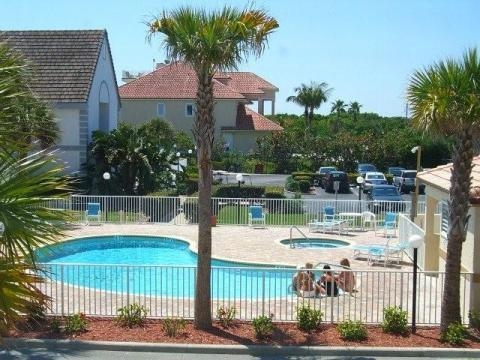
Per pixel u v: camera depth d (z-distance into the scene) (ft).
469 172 41.70
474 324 44.37
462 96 39.88
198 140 43.01
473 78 40.88
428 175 63.67
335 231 87.25
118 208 92.07
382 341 41.96
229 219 92.63
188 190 117.80
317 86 302.66
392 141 187.62
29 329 42.78
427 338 42.55
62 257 76.95
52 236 20.33
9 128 20.30
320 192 151.12
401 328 43.47
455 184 41.78
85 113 113.80
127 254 79.05
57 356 39.45
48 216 20.03
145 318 45.73
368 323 45.47
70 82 115.96
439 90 40.06
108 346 40.75
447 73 40.68
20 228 19.01
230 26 40.24
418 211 92.27
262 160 189.37
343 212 92.58
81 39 122.83
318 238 81.92
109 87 131.54
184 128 196.95
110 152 107.76
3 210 19.08
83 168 113.39
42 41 122.31
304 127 271.90
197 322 43.80
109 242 82.23
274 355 40.22
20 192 19.38
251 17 40.55
